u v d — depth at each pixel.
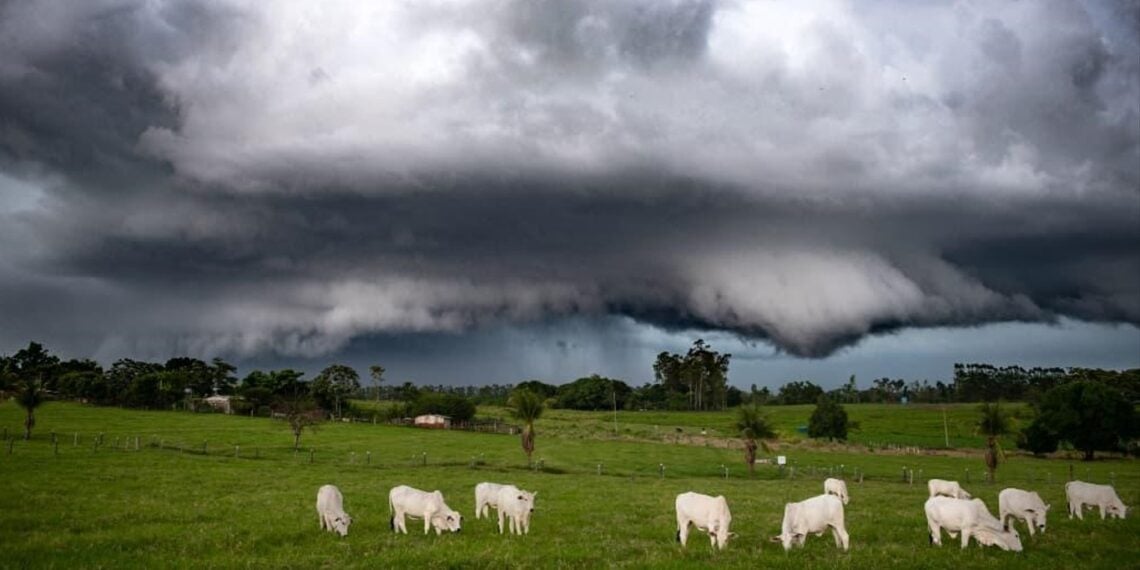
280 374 128.12
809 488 51.91
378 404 146.50
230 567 20.31
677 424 136.50
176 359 152.62
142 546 23.45
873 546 23.62
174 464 54.12
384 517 30.25
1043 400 94.81
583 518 31.03
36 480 40.53
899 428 129.50
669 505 36.69
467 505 35.75
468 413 121.50
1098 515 31.44
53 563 20.44
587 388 192.50
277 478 47.44
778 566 20.44
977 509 23.20
